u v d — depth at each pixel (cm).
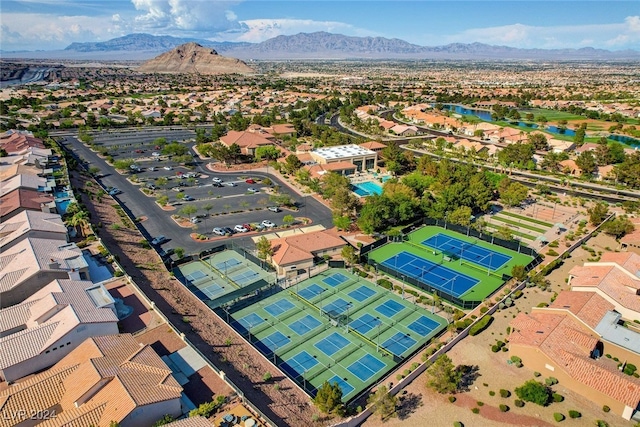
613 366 6369
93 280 8294
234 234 11219
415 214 12062
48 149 17488
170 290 8444
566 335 6750
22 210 10531
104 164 17300
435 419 5641
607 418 5638
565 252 9975
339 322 7762
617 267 8462
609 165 17325
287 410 5641
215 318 7781
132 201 13412
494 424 5566
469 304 8100
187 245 10606
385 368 6694
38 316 6550
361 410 5731
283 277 9250
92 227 10394
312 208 13088
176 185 14975
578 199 13750
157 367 5634
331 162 16462
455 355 6831
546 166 17562
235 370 6312
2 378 5816
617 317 7200
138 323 7138
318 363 6812
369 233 10962
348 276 9356
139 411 4925
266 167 17175
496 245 10750
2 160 15650
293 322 7819
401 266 9781
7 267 7906
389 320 7856
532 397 5803
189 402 5556
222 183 15150
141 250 10075
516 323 7162
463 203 12106
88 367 5450
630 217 12325
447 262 9962
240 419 5278
